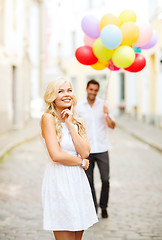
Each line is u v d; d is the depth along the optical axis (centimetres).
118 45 376
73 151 268
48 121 262
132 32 377
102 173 446
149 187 605
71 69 2928
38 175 696
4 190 580
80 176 266
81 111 447
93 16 403
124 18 398
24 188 595
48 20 2759
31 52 2447
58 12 2852
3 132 1411
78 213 258
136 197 542
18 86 1647
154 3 1753
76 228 254
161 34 1558
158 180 659
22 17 1764
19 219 440
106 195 446
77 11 2753
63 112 269
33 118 2366
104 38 367
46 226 257
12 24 1540
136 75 2311
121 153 990
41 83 2788
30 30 2298
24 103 1886
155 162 851
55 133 261
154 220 438
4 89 1427
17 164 807
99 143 445
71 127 264
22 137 1267
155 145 1071
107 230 405
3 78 1412
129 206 496
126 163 836
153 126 1741
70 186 259
